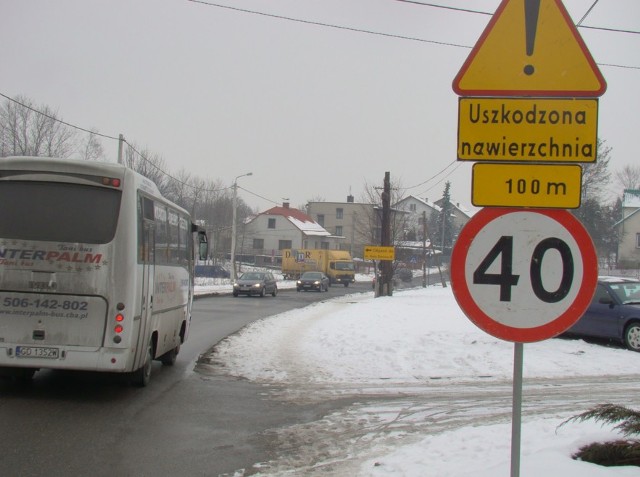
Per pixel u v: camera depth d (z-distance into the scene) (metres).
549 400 9.59
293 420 8.22
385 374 11.92
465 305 3.74
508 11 3.86
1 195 8.74
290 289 51.88
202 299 34.69
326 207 106.12
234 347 15.38
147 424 7.81
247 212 104.44
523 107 3.84
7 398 8.95
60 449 6.62
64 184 8.82
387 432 7.60
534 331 3.70
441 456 6.25
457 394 10.12
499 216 3.76
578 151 3.80
